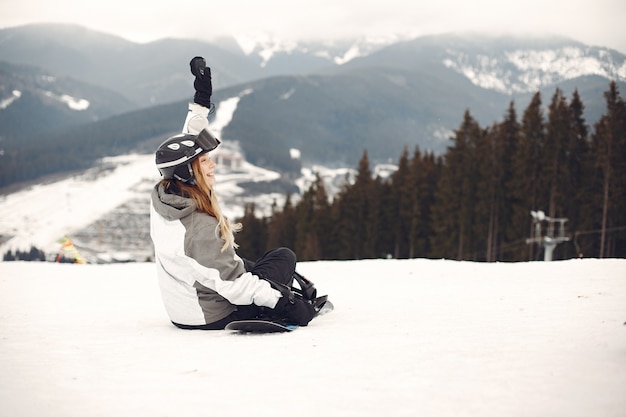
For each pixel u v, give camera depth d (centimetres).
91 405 194
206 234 339
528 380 208
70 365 254
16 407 191
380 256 4594
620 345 248
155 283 727
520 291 504
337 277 705
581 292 473
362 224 4697
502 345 268
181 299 353
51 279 773
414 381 215
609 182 3319
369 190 4675
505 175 3744
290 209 5781
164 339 324
